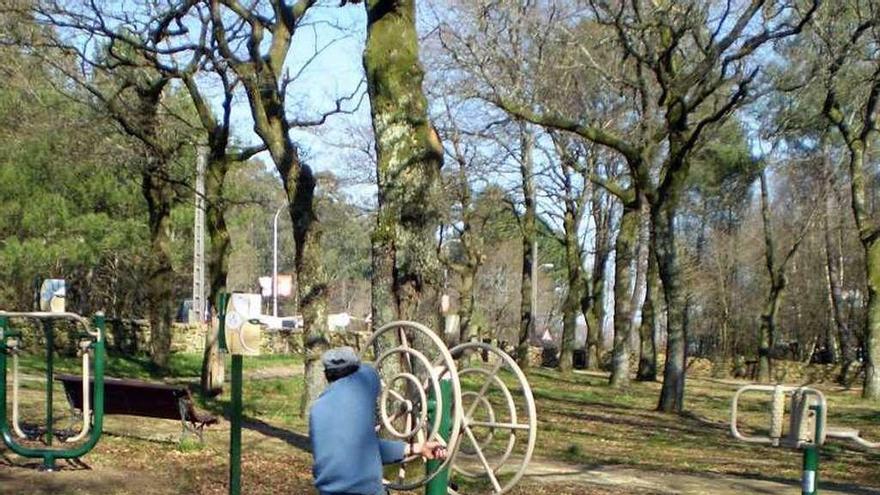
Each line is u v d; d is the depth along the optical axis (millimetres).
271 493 10195
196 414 12461
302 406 16250
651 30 23281
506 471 12336
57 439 12094
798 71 25719
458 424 6996
